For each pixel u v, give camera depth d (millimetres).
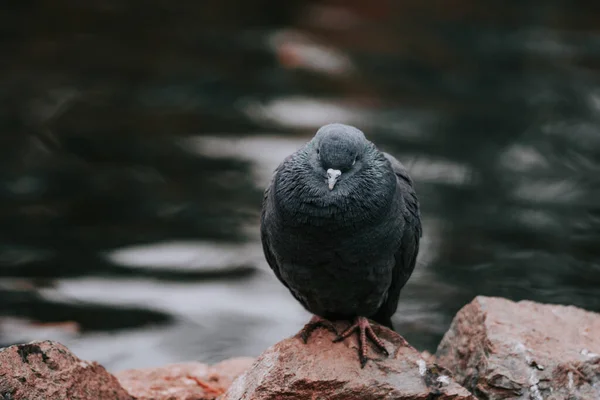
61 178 15562
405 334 11086
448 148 17188
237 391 6938
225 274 12625
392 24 25781
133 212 14391
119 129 17750
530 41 24531
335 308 7238
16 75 20234
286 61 21969
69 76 20422
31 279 12281
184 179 15625
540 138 17641
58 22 23734
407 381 6785
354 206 6629
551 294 12016
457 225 14094
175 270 12688
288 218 6730
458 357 7812
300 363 6840
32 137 17125
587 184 15570
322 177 6688
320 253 6762
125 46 22531
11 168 15820
